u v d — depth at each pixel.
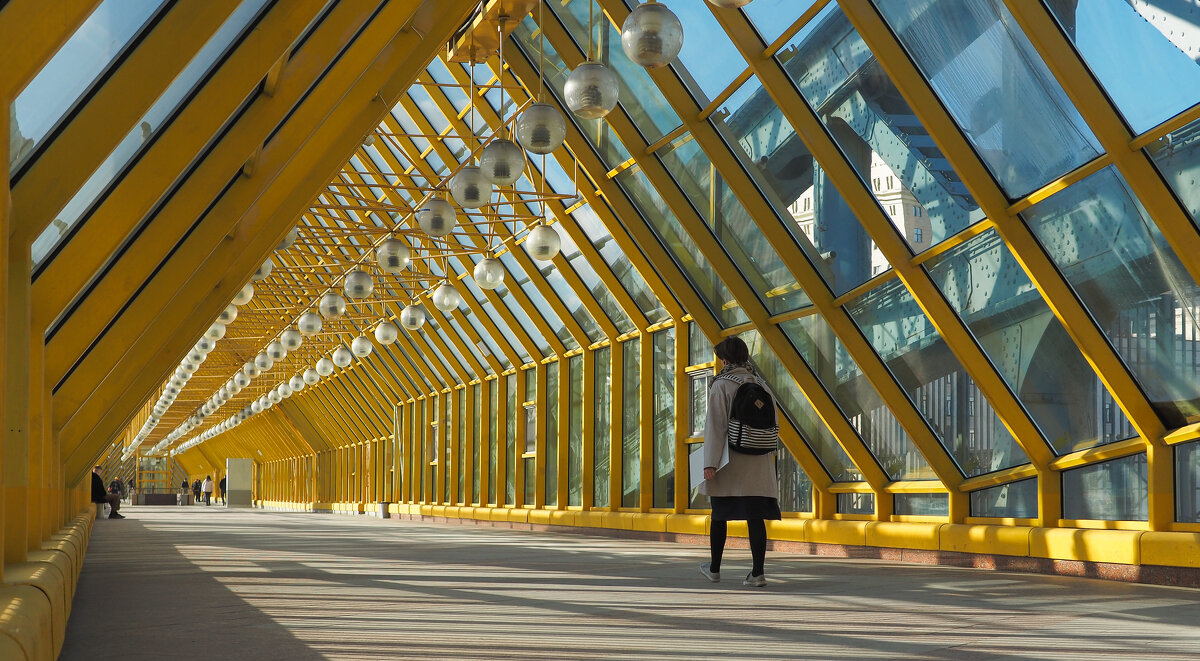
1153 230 8.29
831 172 10.75
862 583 8.49
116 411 12.90
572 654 4.64
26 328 5.15
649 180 14.09
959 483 11.50
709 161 13.21
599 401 19.66
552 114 7.44
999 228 9.23
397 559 11.69
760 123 11.80
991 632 5.48
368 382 34.44
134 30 5.45
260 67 7.00
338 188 20.38
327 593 7.55
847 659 4.56
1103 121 7.80
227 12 5.68
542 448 21.97
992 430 10.84
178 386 21.50
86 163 5.40
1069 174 8.54
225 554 12.82
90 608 6.55
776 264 12.98
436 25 10.07
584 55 14.09
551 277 19.61
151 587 8.05
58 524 9.54
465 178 8.75
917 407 11.87
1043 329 9.76
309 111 9.02
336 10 8.20
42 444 6.13
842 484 13.55
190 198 8.30
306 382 20.77
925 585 8.34
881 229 10.72
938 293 10.64
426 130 18.12
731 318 14.93
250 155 8.25
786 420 13.98
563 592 7.59
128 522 28.55
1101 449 9.56
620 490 18.58
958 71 8.95
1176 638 5.29
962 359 10.55
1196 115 7.23
